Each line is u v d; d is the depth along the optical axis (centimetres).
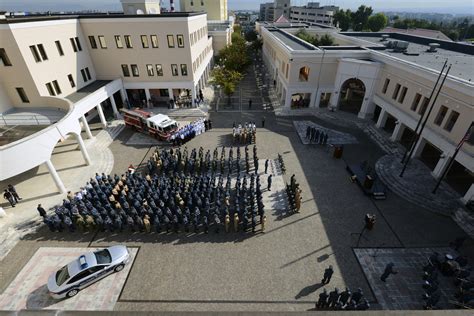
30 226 1936
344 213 2039
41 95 2723
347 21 11494
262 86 5038
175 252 1753
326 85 3672
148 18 3288
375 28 11056
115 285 1565
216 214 1870
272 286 1552
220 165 2567
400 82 2831
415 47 3850
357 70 3303
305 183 2352
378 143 2977
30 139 1916
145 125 3144
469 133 1903
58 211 1877
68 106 2447
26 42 2531
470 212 1966
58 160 2695
